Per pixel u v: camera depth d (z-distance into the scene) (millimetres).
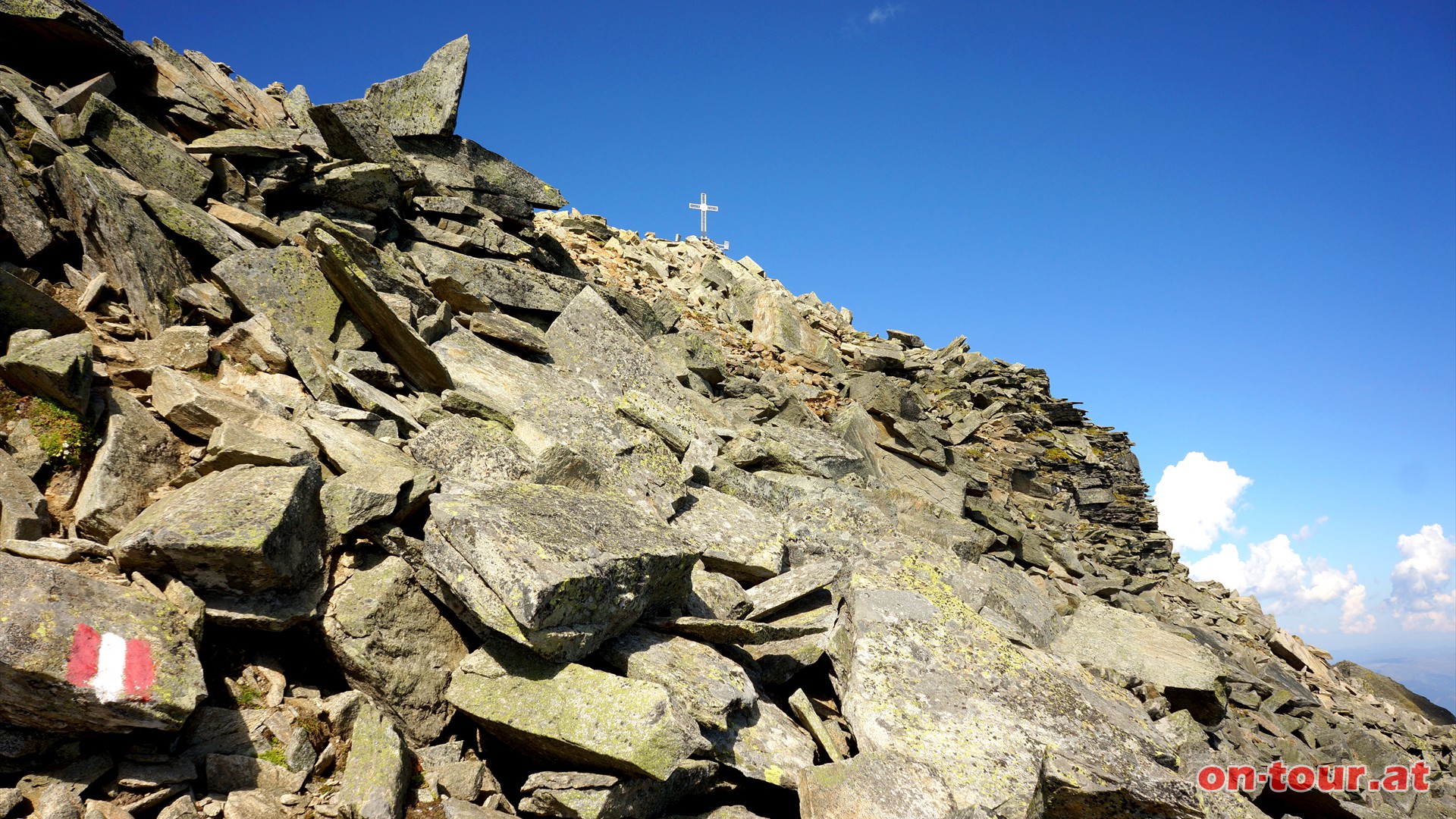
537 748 7301
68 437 7348
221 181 12273
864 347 26172
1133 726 10961
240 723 6355
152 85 12805
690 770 7465
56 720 5551
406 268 13281
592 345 13938
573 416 11648
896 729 9414
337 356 10461
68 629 5555
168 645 6000
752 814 7711
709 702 7844
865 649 10461
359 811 6102
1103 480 27703
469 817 6492
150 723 5676
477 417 10648
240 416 8359
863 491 16062
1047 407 29000
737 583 10266
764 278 32938
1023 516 23250
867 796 8078
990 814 8227
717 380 17844
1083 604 16625
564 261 18688
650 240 31109
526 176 17703
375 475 8086
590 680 7250
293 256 10953
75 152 10414
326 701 6953
